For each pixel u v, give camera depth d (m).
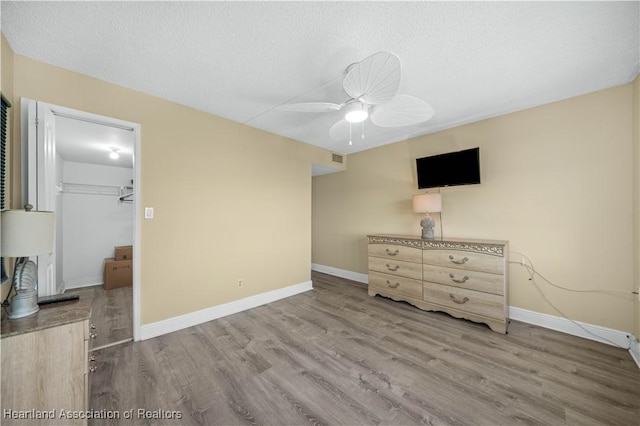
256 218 3.16
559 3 1.33
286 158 3.54
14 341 1.10
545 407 1.45
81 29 1.50
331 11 1.39
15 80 1.71
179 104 2.51
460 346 2.14
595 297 2.25
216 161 2.79
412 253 3.03
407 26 1.50
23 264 1.32
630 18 1.41
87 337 1.28
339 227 4.63
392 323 2.60
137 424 1.34
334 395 1.56
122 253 4.01
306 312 2.91
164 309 2.39
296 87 2.22
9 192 1.59
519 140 2.66
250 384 1.66
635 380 1.68
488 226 2.87
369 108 2.05
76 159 3.84
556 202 2.45
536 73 2.01
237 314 2.86
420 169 3.35
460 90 2.29
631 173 2.09
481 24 1.48
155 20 1.44
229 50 1.72
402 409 1.45
